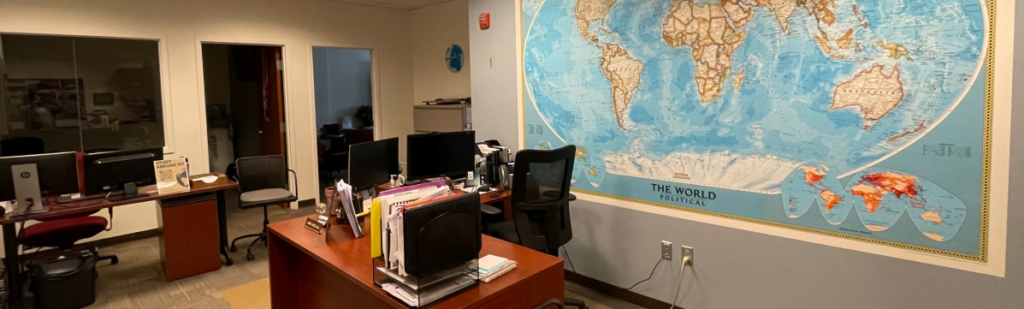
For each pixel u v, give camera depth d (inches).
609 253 130.5
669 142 114.3
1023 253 75.9
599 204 130.8
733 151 104.3
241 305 132.9
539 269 80.8
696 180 110.9
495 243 94.3
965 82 78.3
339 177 307.7
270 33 221.3
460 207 72.7
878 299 90.0
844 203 91.8
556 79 134.1
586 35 126.1
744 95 101.5
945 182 81.6
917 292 86.1
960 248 81.5
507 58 146.0
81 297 130.8
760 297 104.0
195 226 152.8
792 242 98.6
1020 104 74.1
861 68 87.4
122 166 140.1
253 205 167.2
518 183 109.0
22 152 174.7
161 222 150.9
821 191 94.0
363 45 251.0
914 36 82.0
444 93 252.7
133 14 187.8
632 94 119.3
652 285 122.2
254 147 269.7
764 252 102.5
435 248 69.6
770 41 97.0
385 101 261.0
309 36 233.5
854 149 89.6
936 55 80.4
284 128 234.5
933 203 83.0
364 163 127.0
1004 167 76.2
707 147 108.1
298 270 114.1
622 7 118.5
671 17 110.6
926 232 84.3
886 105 85.6
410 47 270.1
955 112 79.6
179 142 202.2
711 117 106.7
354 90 332.5
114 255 167.3
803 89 94.0
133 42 191.9
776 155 98.7
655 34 113.5
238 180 178.2
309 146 240.1
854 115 89.0
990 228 78.4
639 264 124.2
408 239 66.7
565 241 118.2
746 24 99.7
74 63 181.5
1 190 124.4
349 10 245.4
